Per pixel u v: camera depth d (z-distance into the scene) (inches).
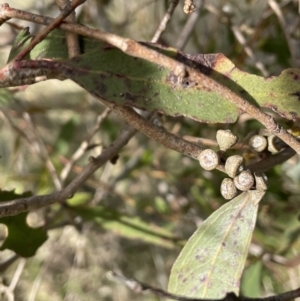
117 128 19.5
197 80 7.5
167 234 15.7
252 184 8.4
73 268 26.6
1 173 23.6
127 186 24.1
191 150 8.6
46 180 17.5
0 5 8.2
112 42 7.4
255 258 16.2
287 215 16.5
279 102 8.6
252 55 15.1
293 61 14.1
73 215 16.1
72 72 7.6
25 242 11.5
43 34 7.7
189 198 20.8
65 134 19.6
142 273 27.4
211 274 9.5
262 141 9.1
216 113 8.2
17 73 7.5
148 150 19.7
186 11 8.6
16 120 22.4
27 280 25.0
